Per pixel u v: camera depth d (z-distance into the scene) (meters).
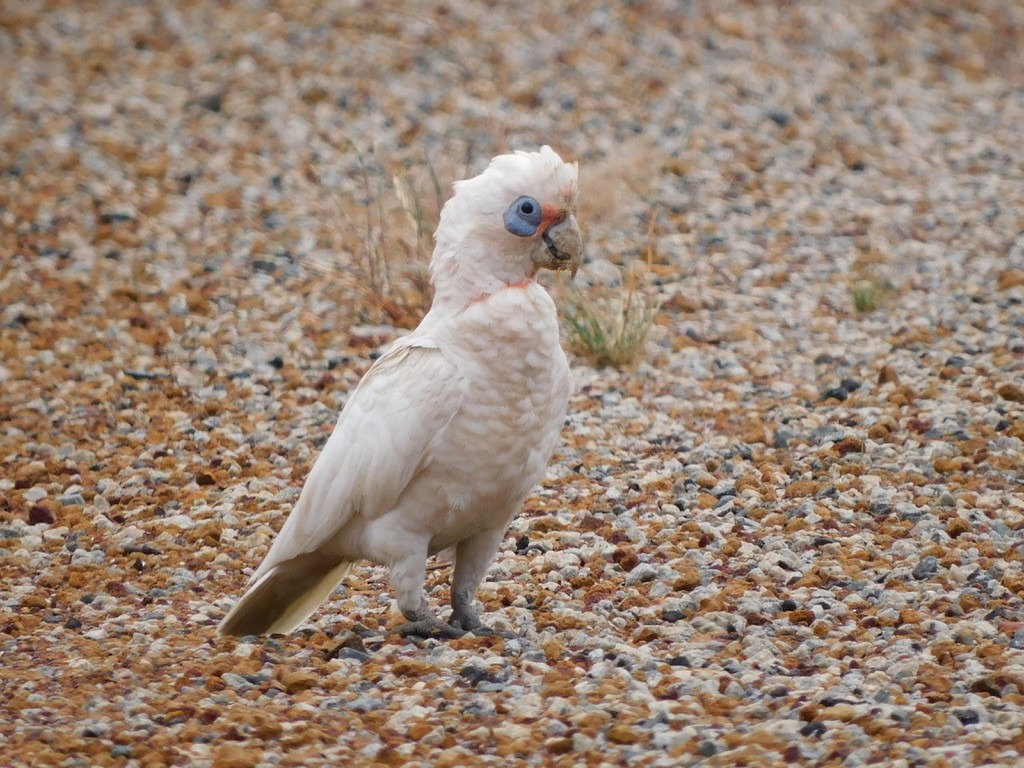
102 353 14.86
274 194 18.92
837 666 8.19
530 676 8.12
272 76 22.50
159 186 19.14
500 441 8.38
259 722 7.45
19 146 20.11
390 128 20.88
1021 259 16.48
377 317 15.87
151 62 23.20
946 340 14.54
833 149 20.67
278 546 8.85
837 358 14.41
